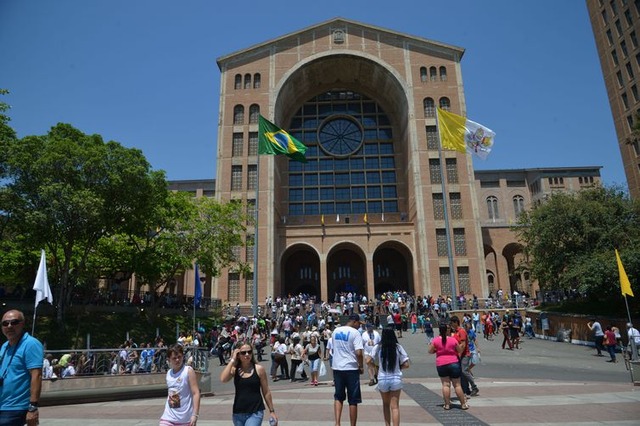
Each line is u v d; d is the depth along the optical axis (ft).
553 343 95.71
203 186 223.10
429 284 156.76
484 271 156.87
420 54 177.17
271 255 157.48
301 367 58.03
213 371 71.51
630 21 185.68
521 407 33.27
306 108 197.57
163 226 116.26
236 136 170.60
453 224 161.89
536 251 115.55
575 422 28.25
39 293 60.64
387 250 193.16
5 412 17.62
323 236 172.76
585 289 94.84
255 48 177.88
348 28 179.63
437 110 105.19
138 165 103.50
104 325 108.68
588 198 113.09
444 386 33.12
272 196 162.50
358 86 196.03
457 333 39.55
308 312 125.70
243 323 99.76
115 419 34.68
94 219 96.99
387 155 190.19
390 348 25.98
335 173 189.26
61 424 32.91
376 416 32.19
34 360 18.37
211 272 128.26
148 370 53.93
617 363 67.97
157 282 131.44
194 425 20.03
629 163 185.57
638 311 94.94
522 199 230.89
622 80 190.90
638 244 94.38
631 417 29.35
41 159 92.12
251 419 19.19
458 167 166.71
